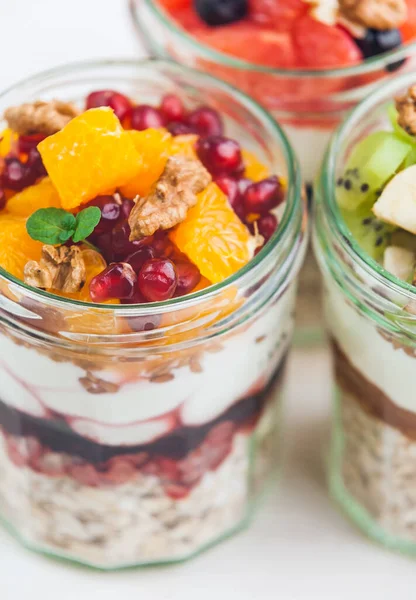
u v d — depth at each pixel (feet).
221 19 2.12
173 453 1.86
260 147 1.90
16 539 2.07
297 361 2.29
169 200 1.72
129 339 1.70
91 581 2.03
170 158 1.75
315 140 2.12
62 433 1.84
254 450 1.98
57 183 1.73
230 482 1.98
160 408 1.79
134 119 1.85
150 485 1.90
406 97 1.83
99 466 1.86
